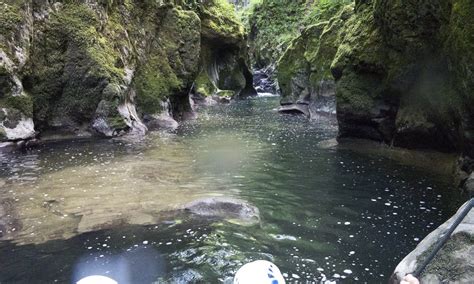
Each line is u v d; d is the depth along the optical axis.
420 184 7.08
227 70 28.67
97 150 9.91
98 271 4.31
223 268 4.34
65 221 5.56
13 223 5.50
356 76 10.38
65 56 11.66
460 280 3.36
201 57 25.25
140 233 5.19
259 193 6.75
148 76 14.79
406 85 9.09
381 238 5.03
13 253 4.70
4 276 4.23
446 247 3.57
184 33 16.83
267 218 5.68
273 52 36.47
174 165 8.52
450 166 7.91
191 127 14.05
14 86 10.13
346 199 6.41
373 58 9.85
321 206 6.12
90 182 7.27
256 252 4.68
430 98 8.37
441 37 7.65
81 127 11.88
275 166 8.45
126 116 12.44
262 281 2.82
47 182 7.26
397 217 5.67
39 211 5.91
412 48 8.62
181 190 6.87
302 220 5.61
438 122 8.30
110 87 11.95
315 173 7.89
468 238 3.54
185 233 5.18
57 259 4.56
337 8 19.44
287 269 4.30
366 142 10.45
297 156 9.34
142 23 15.50
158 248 4.80
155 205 6.12
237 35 27.28
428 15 7.95
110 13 13.71
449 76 7.70
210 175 7.79
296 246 4.82
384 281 4.07
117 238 5.05
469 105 6.73
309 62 17.16
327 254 4.62
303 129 13.35
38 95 11.12
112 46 13.10
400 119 9.28
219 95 24.77
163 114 14.45
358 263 4.43
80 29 11.97
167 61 16.00
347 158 9.06
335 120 15.06
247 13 46.69
